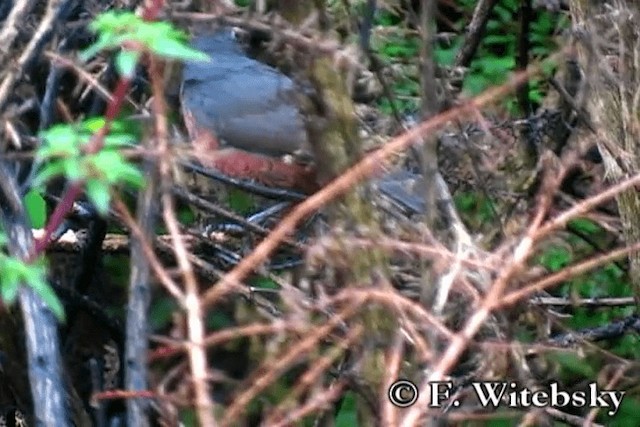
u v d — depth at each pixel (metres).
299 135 9.15
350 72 7.52
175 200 8.78
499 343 7.11
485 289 6.80
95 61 8.34
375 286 6.51
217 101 9.49
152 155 6.17
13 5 7.17
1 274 5.00
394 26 10.41
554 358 9.53
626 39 8.36
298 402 7.27
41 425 5.46
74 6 7.53
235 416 6.32
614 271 11.24
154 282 7.87
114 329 9.12
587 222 10.54
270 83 9.45
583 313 11.32
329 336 6.96
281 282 8.02
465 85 11.30
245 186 8.87
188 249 8.53
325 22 7.05
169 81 9.35
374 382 6.52
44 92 7.87
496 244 9.33
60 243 9.16
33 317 5.66
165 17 7.11
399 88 9.79
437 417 6.33
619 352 10.88
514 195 9.57
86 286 9.22
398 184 7.96
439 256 6.73
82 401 9.03
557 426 9.49
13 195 6.02
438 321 6.27
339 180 6.21
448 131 9.30
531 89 12.19
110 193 6.06
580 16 8.60
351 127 6.72
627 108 8.37
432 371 6.02
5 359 7.96
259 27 7.11
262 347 8.02
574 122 10.52
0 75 6.52
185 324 7.62
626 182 7.13
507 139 10.52
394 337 6.50
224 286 6.25
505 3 13.05
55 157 5.99
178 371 7.15
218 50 9.70
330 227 6.86
